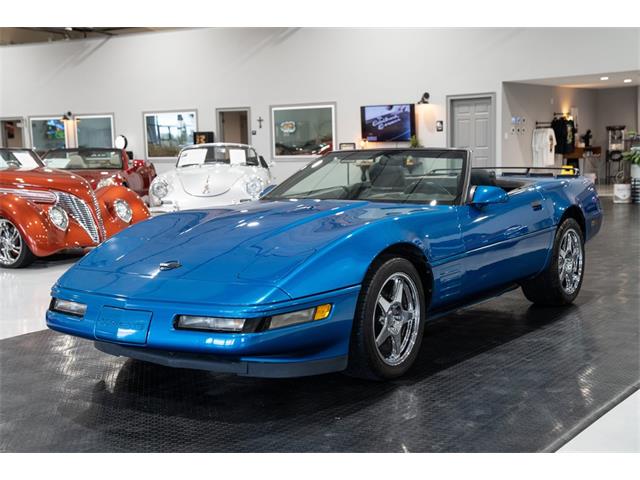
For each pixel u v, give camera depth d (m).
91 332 2.75
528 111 15.51
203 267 2.78
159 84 18.36
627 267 5.99
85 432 2.59
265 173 9.61
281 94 16.89
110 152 11.79
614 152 18.77
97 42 19.03
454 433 2.50
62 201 6.62
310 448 2.40
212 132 17.73
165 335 2.59
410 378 3.13
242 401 2.89
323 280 2.69
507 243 3.77
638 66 12.86
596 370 3.20
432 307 3.32
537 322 4.14
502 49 14.28
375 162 3.88
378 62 15.64
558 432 2.49
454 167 3.66
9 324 4.42
